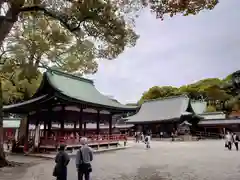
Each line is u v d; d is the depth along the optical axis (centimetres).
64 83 2538
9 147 2819
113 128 6278
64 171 708
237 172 1129
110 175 1100
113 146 2844
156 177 1039
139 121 5453
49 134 2197
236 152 2128
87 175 745
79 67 1922
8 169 1274
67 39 1633
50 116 2214
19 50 1625
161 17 992
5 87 2708
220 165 1372
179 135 4666
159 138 4819
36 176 1070
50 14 1335
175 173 1136
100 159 1770
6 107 2305
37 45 1591
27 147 2114
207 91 7562
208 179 977
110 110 2845
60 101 2109
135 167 1352
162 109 5759
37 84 3002
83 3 1148
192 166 1359
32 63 1680
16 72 2197
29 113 2452
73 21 1292
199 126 5619
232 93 6869
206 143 3616
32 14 1513
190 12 945
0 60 1833
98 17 1203
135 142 4178
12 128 4525
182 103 5500
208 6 904
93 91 2977
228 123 5150
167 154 2098
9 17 1240
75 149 2144
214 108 7531
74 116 2291
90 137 2409
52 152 1944
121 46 1428
